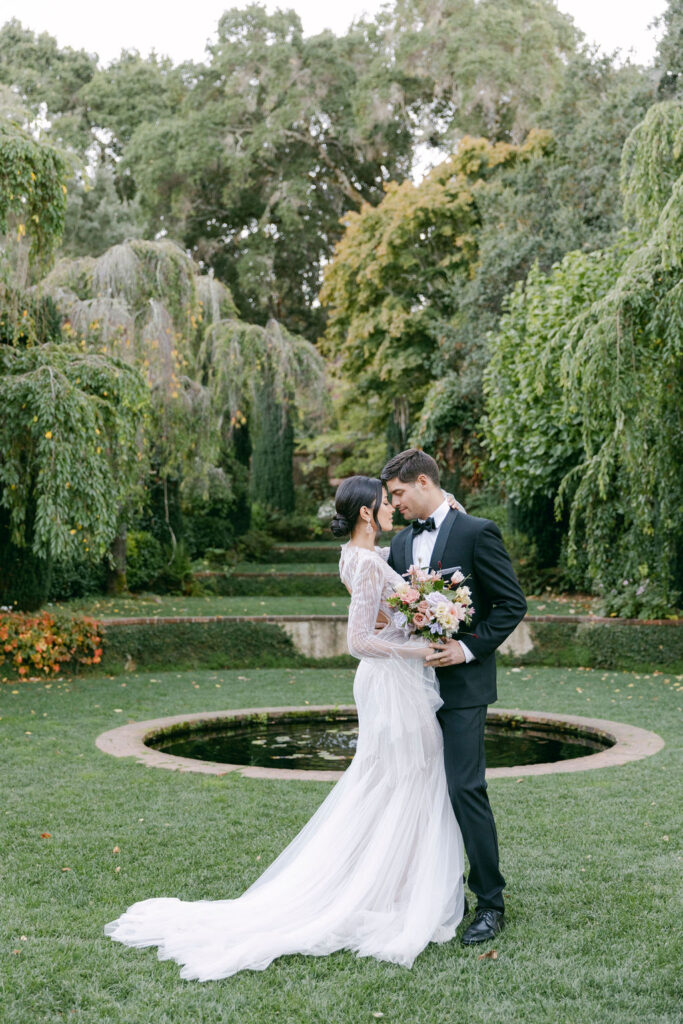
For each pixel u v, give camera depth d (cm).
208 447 1706
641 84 1673
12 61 3581
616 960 283
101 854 399
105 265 1438
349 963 284
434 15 2925
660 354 870
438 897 302
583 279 1298
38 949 292
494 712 793
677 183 798
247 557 2497
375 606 317
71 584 1596
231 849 406
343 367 2533
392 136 3127
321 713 831
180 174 3206
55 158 926
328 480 3447
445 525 329
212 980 271
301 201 3145
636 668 1111
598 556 1168
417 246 2341
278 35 3145
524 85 2703
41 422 908
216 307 1789
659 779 542
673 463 959
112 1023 243
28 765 589
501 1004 254
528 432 1477
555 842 416
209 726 778
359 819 316
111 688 974
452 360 2161
